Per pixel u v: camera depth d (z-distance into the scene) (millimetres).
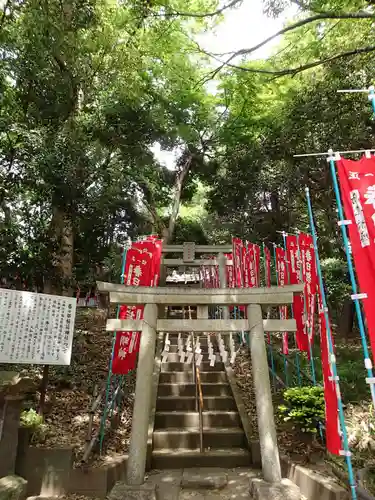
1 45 7711
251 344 5012
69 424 5621
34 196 7820
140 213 15125
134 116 11477
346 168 3561
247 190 14828
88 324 11219
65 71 8750
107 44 8672
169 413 6258
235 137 14977
